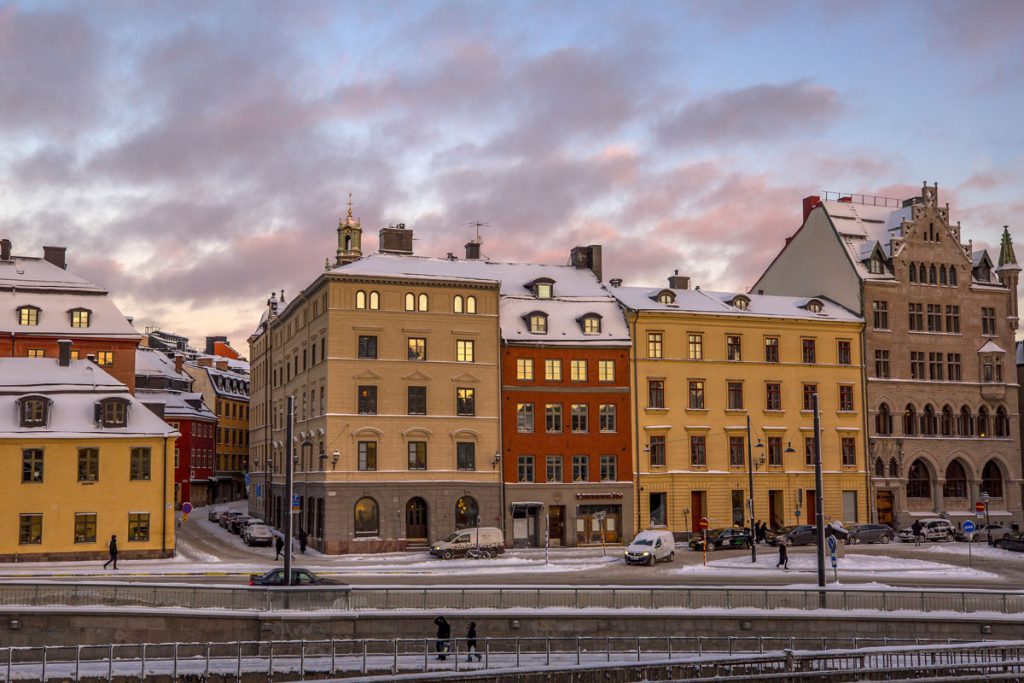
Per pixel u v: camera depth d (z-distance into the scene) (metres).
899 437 88.44
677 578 56.25
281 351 93.50
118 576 54.97
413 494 74.00
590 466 79.06
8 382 69.56
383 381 74.19
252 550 74.69
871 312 89.00
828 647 41.25
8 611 39.88
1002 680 35.38
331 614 40.56
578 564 63.94
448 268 82.69
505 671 31.95
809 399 86.06
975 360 92.88
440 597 41.84
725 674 37.06
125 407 69.38
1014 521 92.06
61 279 88.31
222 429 143.38
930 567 61.03
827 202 95.38
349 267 77.31
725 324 84.25
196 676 36.81
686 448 81.88
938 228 92.94
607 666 32.59
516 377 78.06
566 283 86.44
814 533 77.00
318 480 74.25
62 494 66.56
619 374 80.56
